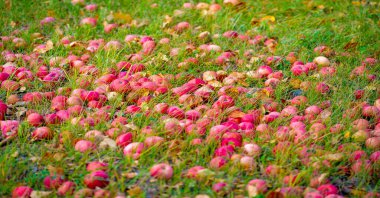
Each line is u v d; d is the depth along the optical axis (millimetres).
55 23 4801
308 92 3922
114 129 3541
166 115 3684
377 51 4348
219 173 3312
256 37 4578
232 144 3447
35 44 4473
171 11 4969
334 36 4598
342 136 3570
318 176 3312
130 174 3326
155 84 3898
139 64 4125
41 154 3432
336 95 3887
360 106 3746
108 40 4531
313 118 3660
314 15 4891
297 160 3387
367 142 3500
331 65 4230
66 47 4375
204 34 4543
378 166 3377
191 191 3281
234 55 4332
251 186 3230
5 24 4707
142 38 4465
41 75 4027
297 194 3225
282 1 5102
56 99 3748
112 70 4082
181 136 3541
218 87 3965
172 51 4316
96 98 3793
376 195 3240
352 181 3357
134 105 3750
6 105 3707
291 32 4637
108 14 4926
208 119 3598
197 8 5000
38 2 5145
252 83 4066
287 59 4266
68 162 3402
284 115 3688
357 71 4113
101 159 3418
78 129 3555
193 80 3941
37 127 3600
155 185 3299
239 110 3697
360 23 4723
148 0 5133
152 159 3396
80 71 4062
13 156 3398
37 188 3271
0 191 3242
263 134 3533
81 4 5129
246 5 5020
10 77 3979
